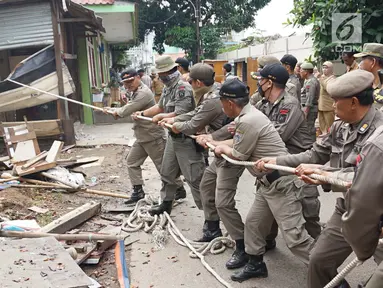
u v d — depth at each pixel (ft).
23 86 27.55
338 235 8.69
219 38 78.59
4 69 33.94
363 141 8.13
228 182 12.27
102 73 60.18
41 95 28.99
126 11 43.83
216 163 12.56
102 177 22.47
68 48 39.52
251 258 11.62
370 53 12.14
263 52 50.37
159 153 17.72
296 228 10.30
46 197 18.06
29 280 9.20
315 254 8.97
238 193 19.60
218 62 47.98
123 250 12.89
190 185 15.29
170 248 13.85
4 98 28.32
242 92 10.98
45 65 29.04
